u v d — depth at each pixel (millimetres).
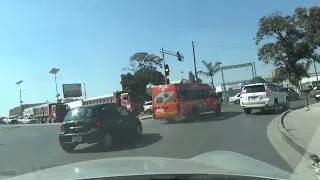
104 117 12914
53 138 19547
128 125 13898
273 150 9961
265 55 46906
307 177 6695
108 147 12664
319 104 24281
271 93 21984
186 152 10578
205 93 23688
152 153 10898
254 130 14391
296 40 45312
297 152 9492
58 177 3357
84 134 12508
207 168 3529
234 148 10617
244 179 3145
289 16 45344
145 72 74562
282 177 3291
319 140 10188
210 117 23266
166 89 22047
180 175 3182
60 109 52875
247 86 22578
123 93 42250
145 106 42938
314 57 45438
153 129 18641
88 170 3588
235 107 33625
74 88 91250
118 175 3182
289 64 46688
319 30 32000
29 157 12398
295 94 40625
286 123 14836
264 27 46062
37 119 59375
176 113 21531
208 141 12406
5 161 11727
